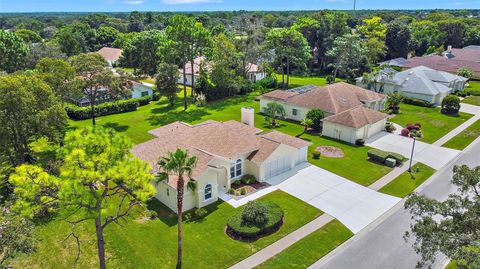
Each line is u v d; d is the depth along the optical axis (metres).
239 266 21.95
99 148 18.33
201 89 64.25
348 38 78.81
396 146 42.03
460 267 14.38
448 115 53.97
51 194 17.61
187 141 33.50
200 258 22.66
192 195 28.19
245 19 169.38
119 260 22.58
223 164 30.69
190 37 55.44
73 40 99.12
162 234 25.17
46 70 43.12
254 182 32.97
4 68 68.00
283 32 72.19
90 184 17.97
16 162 32.84
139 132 47.12
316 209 28.45
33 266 21.95
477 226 15.67
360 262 22.31
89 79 45.38
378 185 32.53
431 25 124.56
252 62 75.25
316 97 51.06
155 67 83.44
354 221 26.88
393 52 104.19
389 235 25.08
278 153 33.84
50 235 24.91
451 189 31.55
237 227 25.02
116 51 106.19
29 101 31.02
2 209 18.89
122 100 58.69
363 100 52.22
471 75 74.88
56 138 34.00
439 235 15.80
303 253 23.16
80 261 22.47
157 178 22.03
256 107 59.88
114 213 27.70
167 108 59.88
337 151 40.47
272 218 26.16
